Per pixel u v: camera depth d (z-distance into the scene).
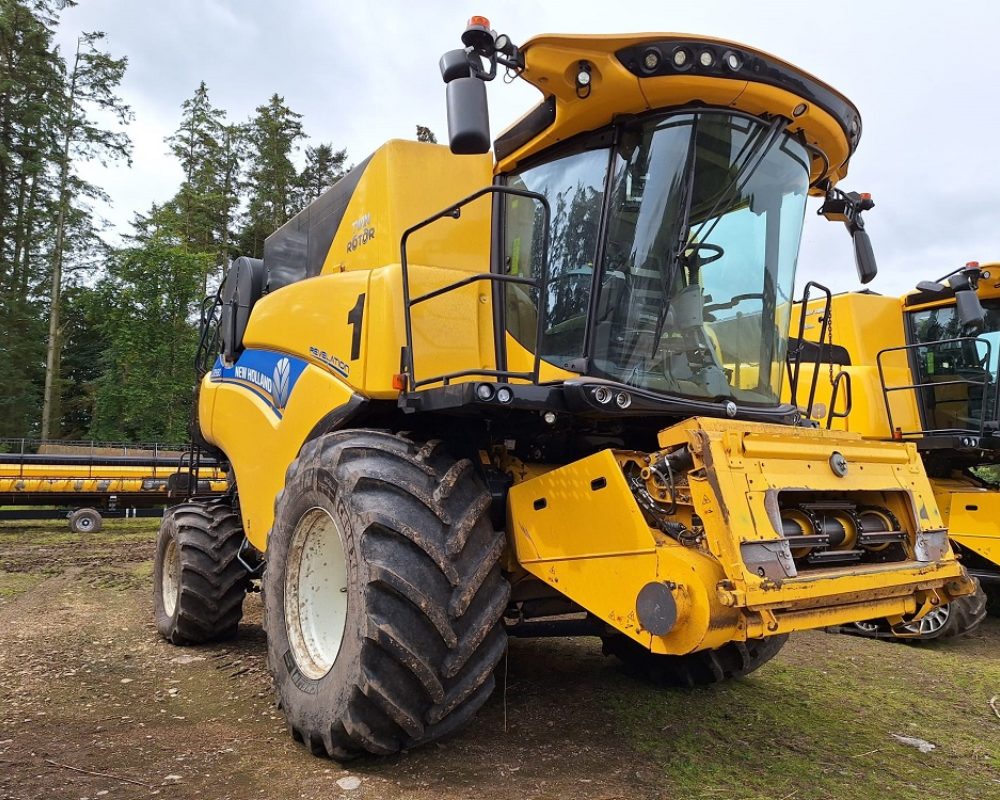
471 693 2.87
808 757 3.28
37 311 33.28
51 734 3.36
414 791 2.74
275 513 3.66
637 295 3.31
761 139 3.36
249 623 6.04
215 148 38.28
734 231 3.48
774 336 3.74
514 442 3.69
